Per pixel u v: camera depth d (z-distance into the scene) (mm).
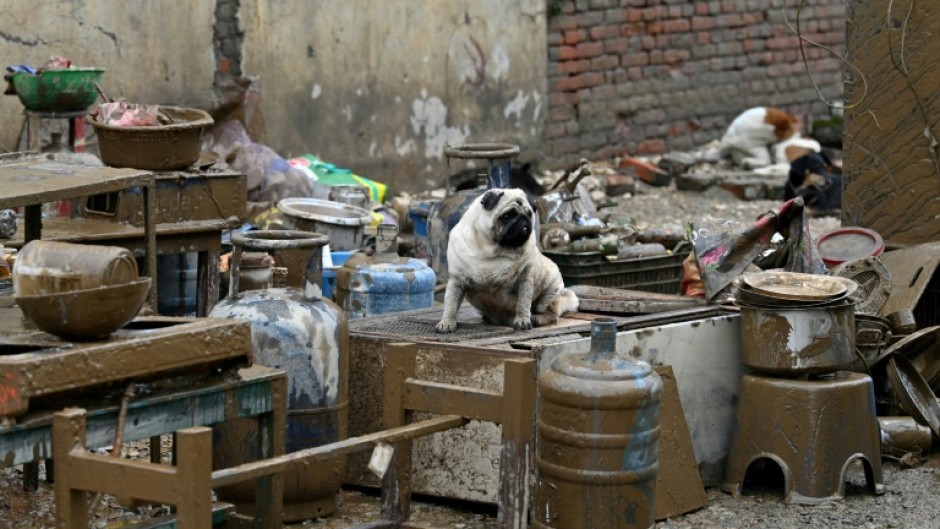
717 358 5773
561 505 4883
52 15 9523
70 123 8586
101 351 4164
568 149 13344
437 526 5219
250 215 8914
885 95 7547
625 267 7934
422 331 5602
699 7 14320
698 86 14430
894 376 6102
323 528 5191
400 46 11633
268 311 5160
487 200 5426
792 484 5555
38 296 4176
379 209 9570
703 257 6184
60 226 6891
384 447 4602
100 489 4066
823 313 5531
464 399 4863
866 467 5652
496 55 12477
